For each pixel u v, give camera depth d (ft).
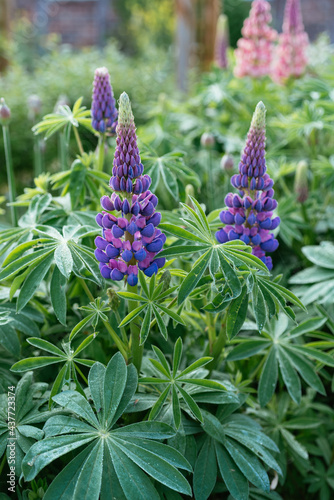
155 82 8.41
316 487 3.20
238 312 2.54
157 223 2.41
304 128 4.37
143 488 2.23
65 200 3.21
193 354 3.21
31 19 17.42
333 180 4.14
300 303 2.52
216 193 4.85
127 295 2.46
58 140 7.30
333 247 3.34
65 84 7.89
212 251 2.47
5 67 10.68
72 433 2.45
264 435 2.69
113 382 2.43
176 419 2.45
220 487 2.73
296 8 5.54
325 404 3.66
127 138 2.31
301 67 5.71
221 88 5.74
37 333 2.91
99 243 2.39
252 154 2.53
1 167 7.31
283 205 4.02
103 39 19.72
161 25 17.75
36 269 2.58
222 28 7.17
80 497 2.17
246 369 3.38
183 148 5.29
